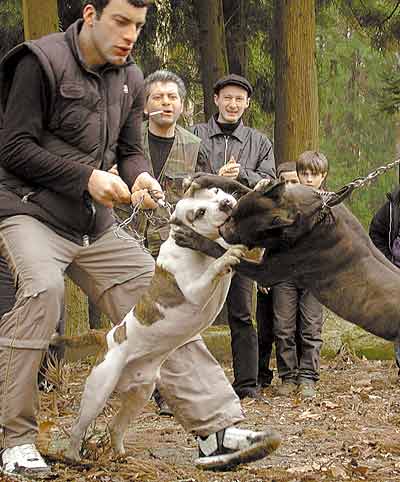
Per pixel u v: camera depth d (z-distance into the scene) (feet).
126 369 16.07
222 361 32.91
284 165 27.45
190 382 16.55
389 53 50.47
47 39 16.12
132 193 17.08
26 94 15.88
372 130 80.48
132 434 20.40
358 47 69.97
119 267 17.06
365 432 21.50
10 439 15.94
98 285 17.24
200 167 25.21
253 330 25.52
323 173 26.07
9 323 15.92
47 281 15.81
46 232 16.38
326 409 24.63
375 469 17.67
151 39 44.14
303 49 34.94
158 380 16.57
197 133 25.59
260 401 25.30
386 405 25.26
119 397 17.39
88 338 16.26
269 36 44.98
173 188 22.84
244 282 25.23
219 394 16.62
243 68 44.91
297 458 18.53
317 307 27.04
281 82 35.29
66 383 20.42
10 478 15.40
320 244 12.16
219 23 40.32
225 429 16.61
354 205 76.33
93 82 16.25
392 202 26.66
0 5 40.42
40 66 15.81
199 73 46.39
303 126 35.01
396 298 12.09
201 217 14.71
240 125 25.66
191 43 44.60
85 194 16.17
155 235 22.47
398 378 30.19
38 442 17.26
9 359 15.83
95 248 17.02
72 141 16.30
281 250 12.26
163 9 43.65
